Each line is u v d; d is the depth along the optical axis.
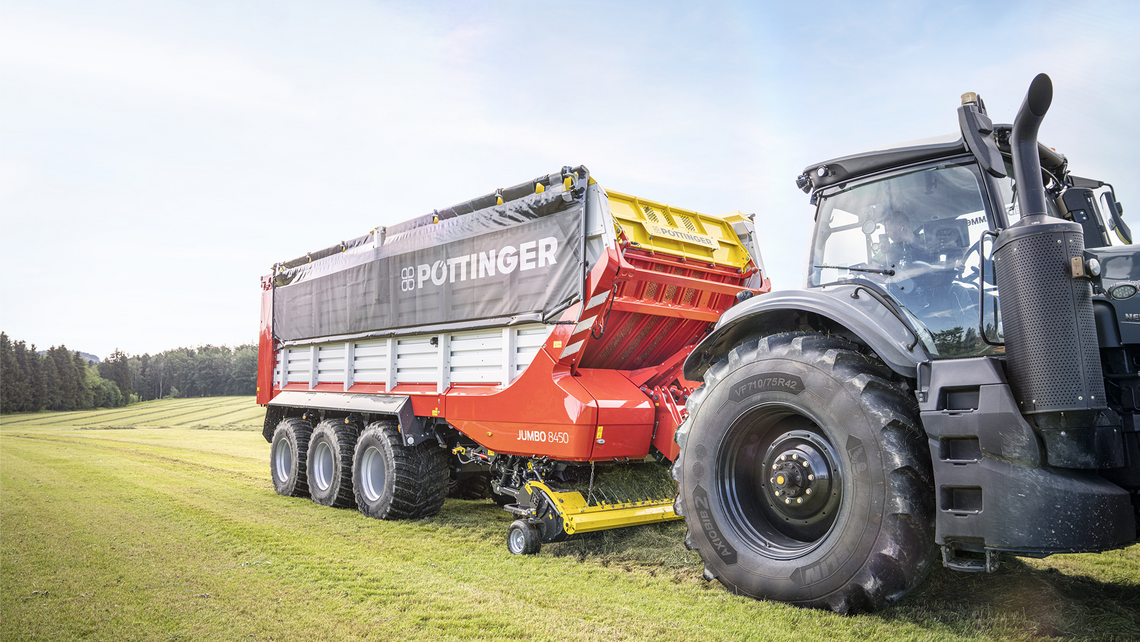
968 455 2.62
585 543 4.76
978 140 3.00
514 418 4.99
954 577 3.37
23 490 7.75
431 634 2.92
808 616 2.87
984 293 2.89
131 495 7.39
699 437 3.51
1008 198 3.06
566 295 4.69
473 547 4.84
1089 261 2.48
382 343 6.80
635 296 4.82
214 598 3.51
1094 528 2.38
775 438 3.40
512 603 3.36
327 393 7.62
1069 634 2.62
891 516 2.69
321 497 7.08
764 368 3.26
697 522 3.46
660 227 5.00
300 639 2.89
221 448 15.61
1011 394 2.55
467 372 5.64
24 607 3.37
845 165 3.56
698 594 3.37
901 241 3.30
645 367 5.35
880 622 2.76
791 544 3.19
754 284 5.63
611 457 4.64
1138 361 2.64
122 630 3.03
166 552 4.59
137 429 31.94
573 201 4.75
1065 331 2.46
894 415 2.76
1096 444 2.46
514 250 5.18
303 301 8.26
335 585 3.76
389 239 6.74
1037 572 3.47
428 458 6.17
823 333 3.38
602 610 3.20
